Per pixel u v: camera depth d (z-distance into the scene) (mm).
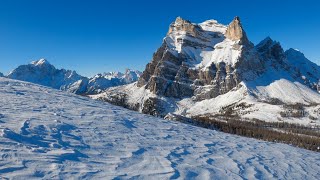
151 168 16328
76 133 20000
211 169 18344
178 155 20125
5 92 31172
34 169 13055
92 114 27656
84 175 13555
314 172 23766
